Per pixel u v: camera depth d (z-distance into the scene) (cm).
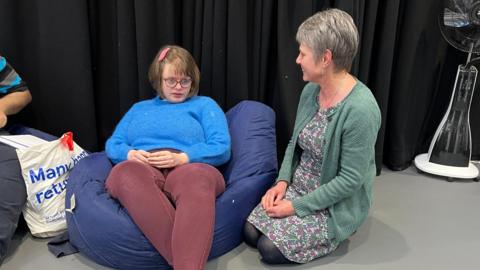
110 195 173
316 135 169
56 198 187
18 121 239
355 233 198
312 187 178
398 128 263
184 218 150
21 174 179
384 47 244
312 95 176
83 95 231
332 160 164
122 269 167
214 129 191
